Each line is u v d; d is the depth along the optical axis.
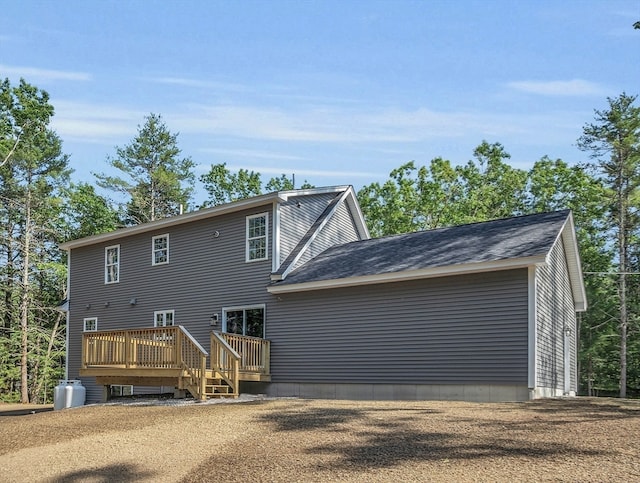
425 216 39.12
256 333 18.73
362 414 10.79
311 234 19.84
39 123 38.66
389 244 18.88
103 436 9.99
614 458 7.03
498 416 10.33
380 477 6.70
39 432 10.95
